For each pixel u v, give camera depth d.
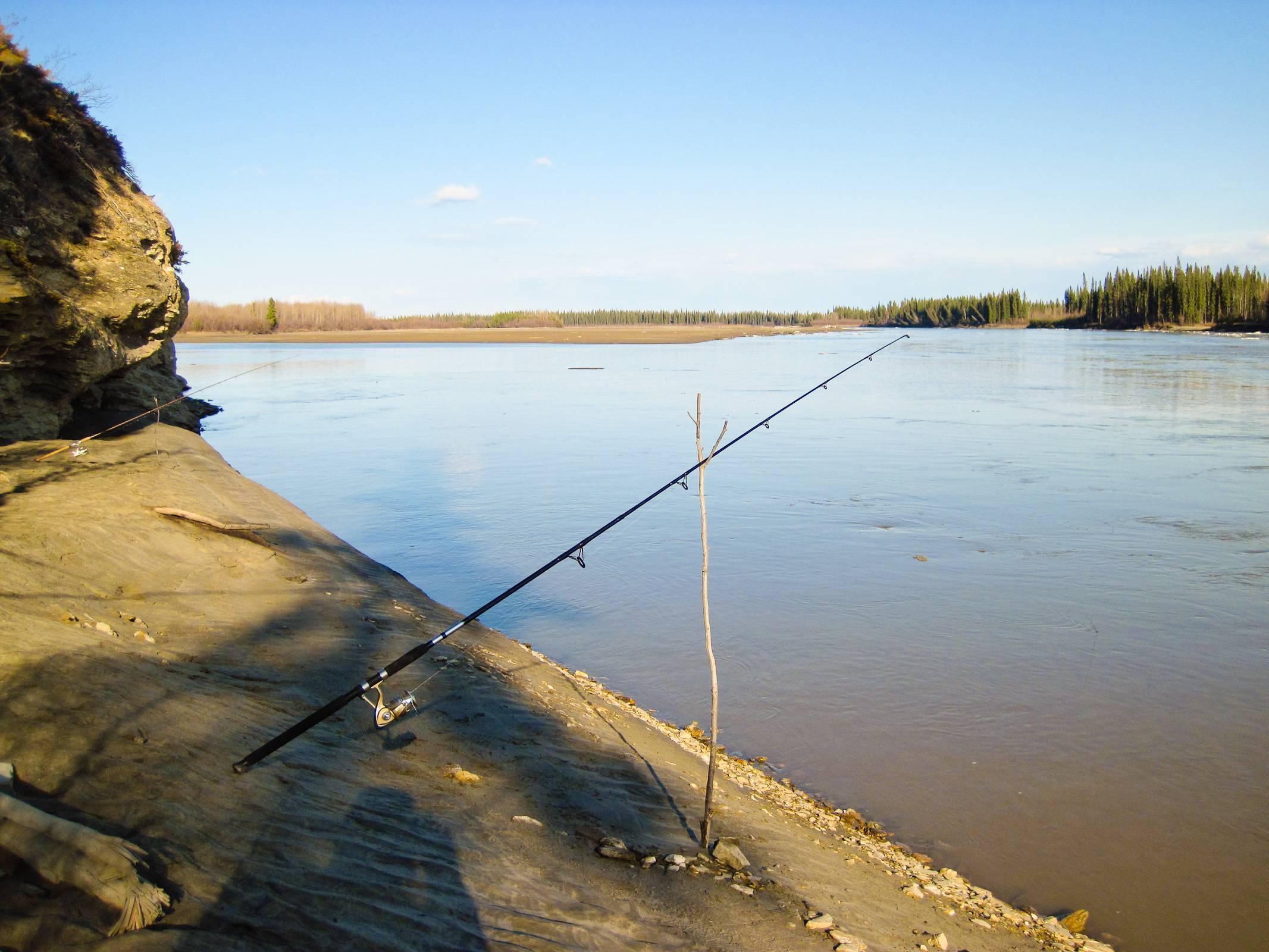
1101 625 12.03
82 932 3.63
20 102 15.05
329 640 8.17
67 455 14.80
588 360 80.06
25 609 6.89
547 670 9.64
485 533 17.69
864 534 17.05
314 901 4.21
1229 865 6.81
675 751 7.75
